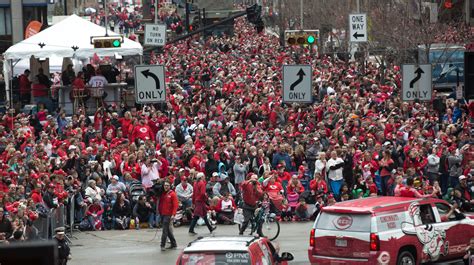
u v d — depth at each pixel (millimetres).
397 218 46312
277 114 104875
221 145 81000
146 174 75062
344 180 80188
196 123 100938
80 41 112250
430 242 47688
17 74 131875
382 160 79625
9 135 89438
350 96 119125
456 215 50125
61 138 91625
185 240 66125
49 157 80125
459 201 73188
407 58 159000
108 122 95750
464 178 74625
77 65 130875
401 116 107688
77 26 114875
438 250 48312
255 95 118188
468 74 59156
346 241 45312
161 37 112625
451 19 173500
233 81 143250
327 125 99188
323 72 158625
